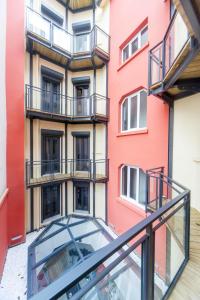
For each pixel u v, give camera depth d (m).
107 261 1.12
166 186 3.97
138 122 5.42
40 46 6.09
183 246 2.35
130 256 1.58
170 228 2.44
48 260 3.99
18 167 5.42
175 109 4.10
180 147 3.98
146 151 4.91
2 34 4.52
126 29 5.86
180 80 3.34
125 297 1.58
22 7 5.44
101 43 6.94
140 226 1.29
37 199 6.51
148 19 4.80
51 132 6.89
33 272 3.71
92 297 1.28
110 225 6.71
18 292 3.75
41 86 6.55
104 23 7.19
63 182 7.31
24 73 5.57
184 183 3.91
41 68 6.50
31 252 4.38
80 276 0.81
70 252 4.20
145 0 4.95
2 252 4.37
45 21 6.28
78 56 6.85
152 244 1.44
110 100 6.84
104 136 7.09
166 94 4.00
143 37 5.35
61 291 0.72
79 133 7.46
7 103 5.12
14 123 5.30
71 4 7.36
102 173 7.12
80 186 7.51
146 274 1.39
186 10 1.64
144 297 1.39
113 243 1.05
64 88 7.27
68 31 7.37
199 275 2.06
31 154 6.35
